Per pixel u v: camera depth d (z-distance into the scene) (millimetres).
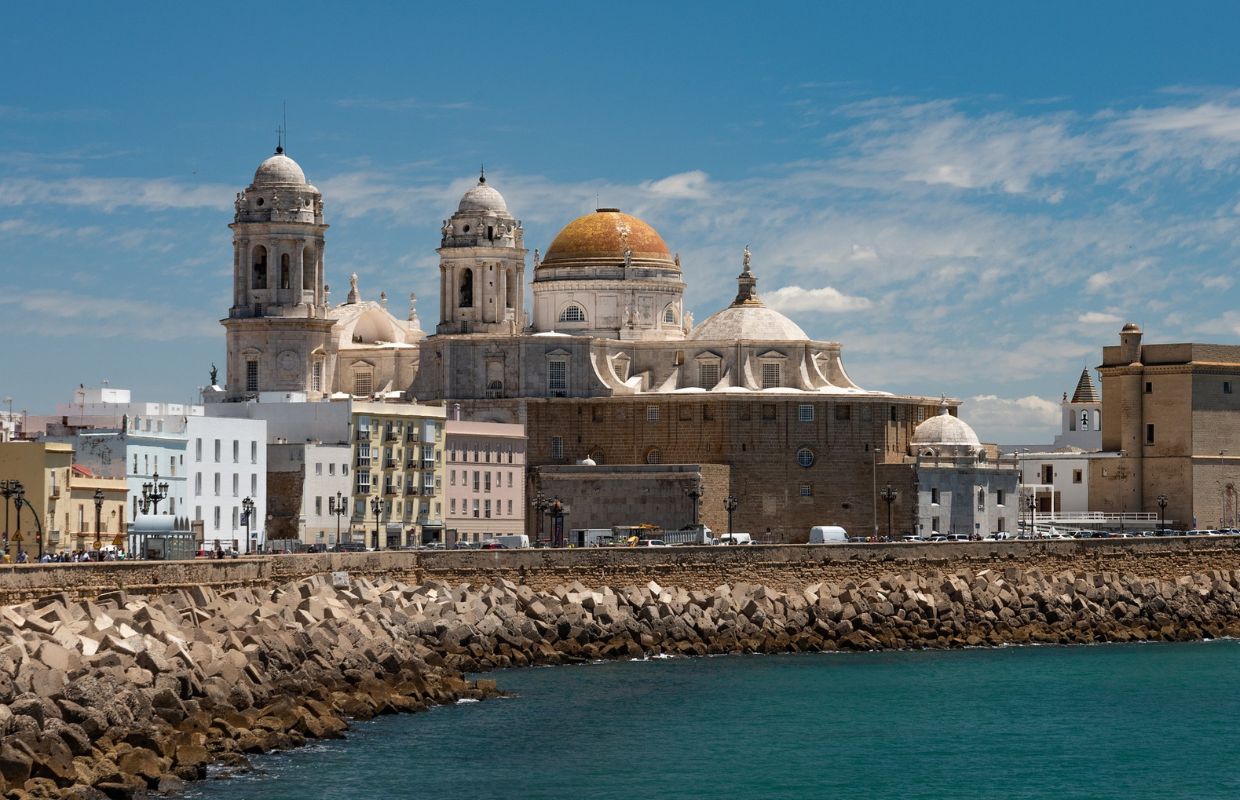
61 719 124375
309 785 132375
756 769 146750
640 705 169000
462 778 137625
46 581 158000
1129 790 144500
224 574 175750
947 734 163125
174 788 126438
